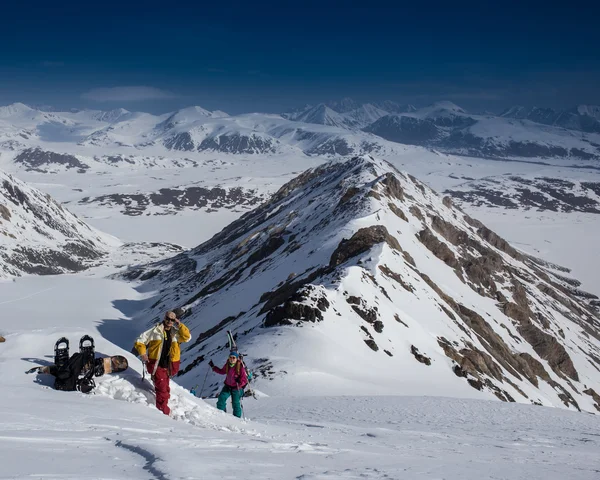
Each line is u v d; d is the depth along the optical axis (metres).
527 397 60.84
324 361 42.38
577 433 17.97
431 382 45.66
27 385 10.30
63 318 114.19
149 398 11.06
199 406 12.18
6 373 10.70
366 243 78.69
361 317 52.50
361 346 48.03
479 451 12.15
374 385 39.12
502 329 86.31
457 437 15.14
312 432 13.62
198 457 6.38
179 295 130.00
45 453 5.72
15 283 151.88
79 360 10.68
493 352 68.62
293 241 110.75
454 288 89.19
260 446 8.62
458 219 156.75
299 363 40.38
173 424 9.73
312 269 79.50
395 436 14.54
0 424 7.12
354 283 56.75
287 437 11.39
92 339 11.16
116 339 105.00
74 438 6.86
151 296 142.62
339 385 37.03
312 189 174.25
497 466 9.08
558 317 120.12
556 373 85.88
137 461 5.87
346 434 14.33
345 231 89.94
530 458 11.15
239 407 15.73
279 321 49.94
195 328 86.19
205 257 164.25
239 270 116.75
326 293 52.22
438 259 99.69
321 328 47.75
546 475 8.09
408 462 8.63
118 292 146.00
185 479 5.14
